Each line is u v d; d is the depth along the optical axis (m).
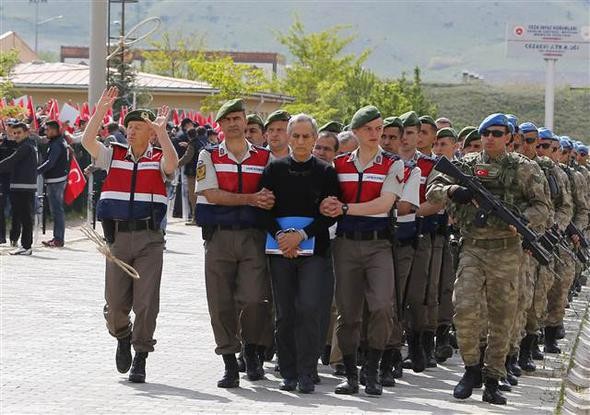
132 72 46.38
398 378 14.07
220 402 11.99
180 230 33.16
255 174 12.86
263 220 12.77
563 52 83.56
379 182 12.77
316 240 12.57
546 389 14.01
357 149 12.96
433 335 15.03
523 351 15.60
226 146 12.91
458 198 12.57
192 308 18.75
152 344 13.03
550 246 13.10
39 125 32.56
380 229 12.76
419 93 64.38
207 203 12.88
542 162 16.77
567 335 19.47
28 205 24.50
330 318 14.09
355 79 73.19
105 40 30.00
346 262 12.78
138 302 12.90
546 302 15.58
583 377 15.64
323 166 12.70
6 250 25.19
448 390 13.34
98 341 15.39
